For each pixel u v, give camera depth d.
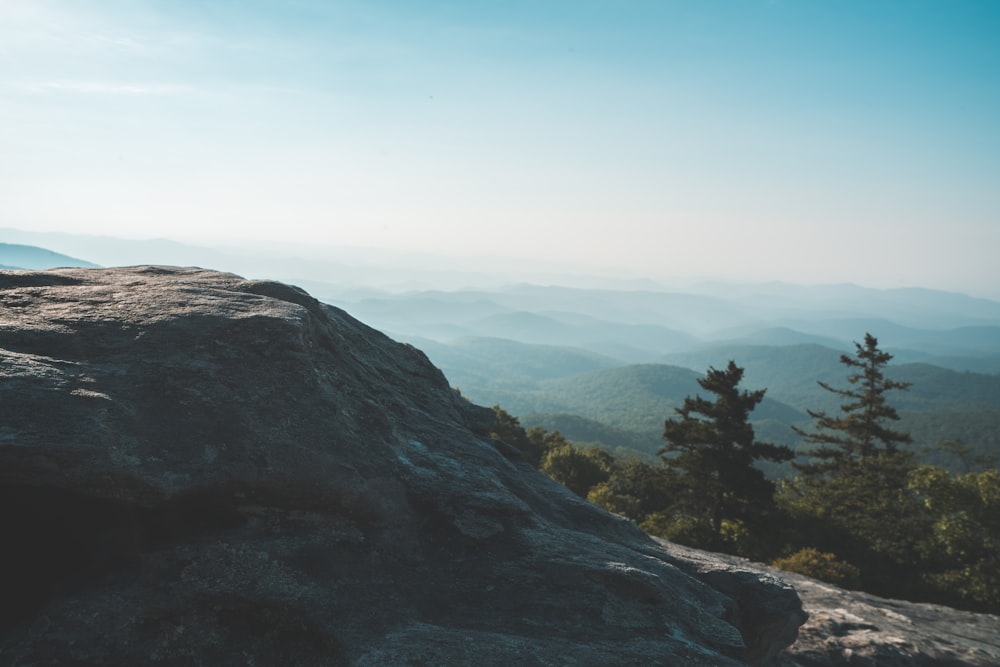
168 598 4.31
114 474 4.15
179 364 5.05
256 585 4.47
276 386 5.27
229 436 4.72
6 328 5.02
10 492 4.31
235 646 4.27
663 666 4.50
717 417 37.19
